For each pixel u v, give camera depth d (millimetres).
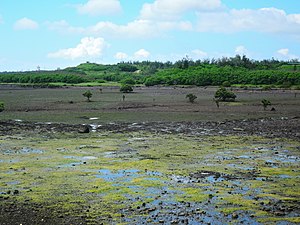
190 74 165000
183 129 43625
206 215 17156
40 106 69188
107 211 17656
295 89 119188
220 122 49031
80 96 94125
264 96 91000
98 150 31875
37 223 16250
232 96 79750
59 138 37719
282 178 23172
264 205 18438
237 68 184750
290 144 34344
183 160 28109
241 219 16688
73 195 19984
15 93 106938
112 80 199750
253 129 43250
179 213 17359
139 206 18281
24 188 21266
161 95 98188
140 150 31859
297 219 16656
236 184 21938
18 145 34000
